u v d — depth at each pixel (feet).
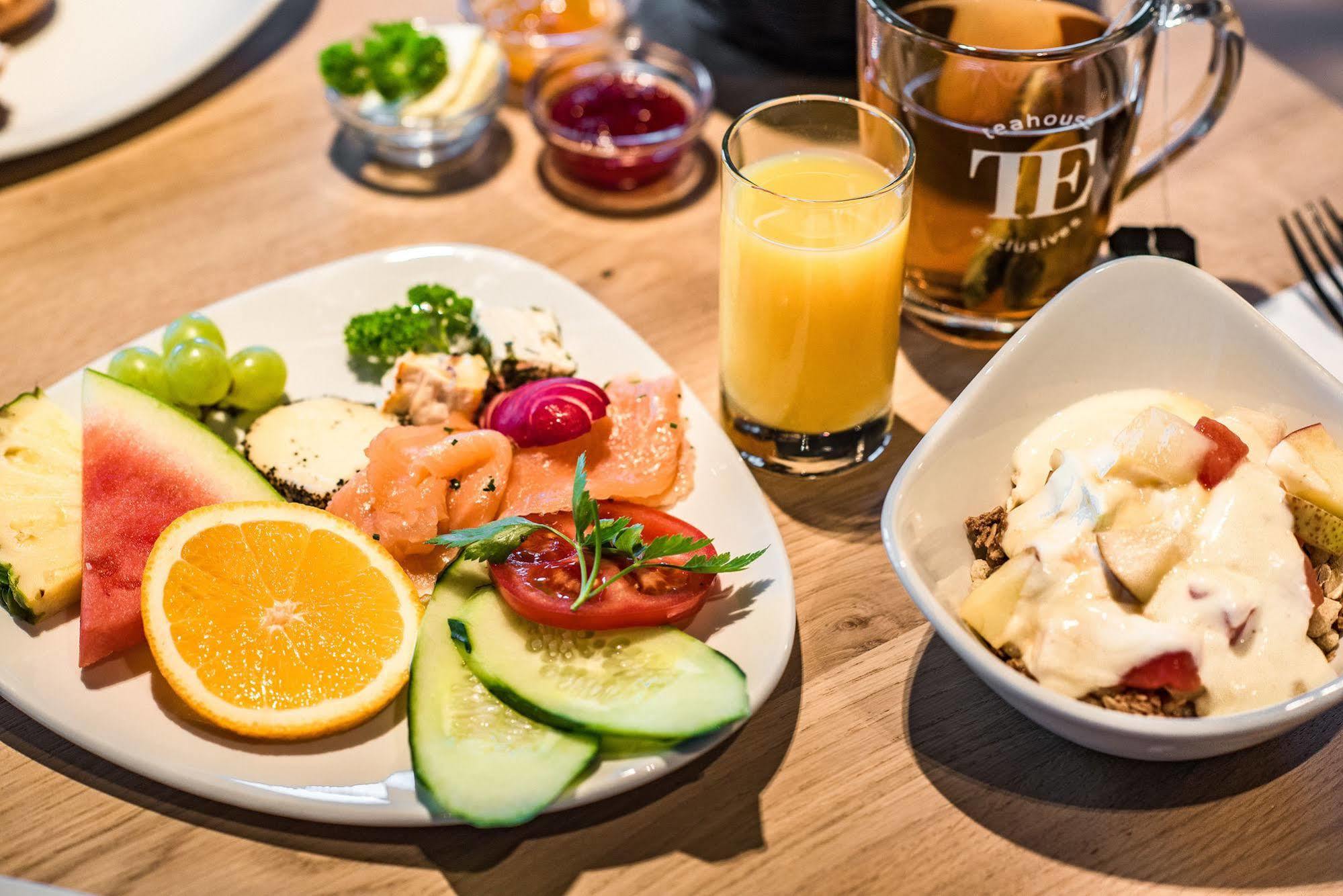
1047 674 1.23
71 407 1.57
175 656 1.30
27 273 1.85
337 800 1.24
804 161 1.52
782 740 1.33
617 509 1.45
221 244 1.89
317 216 1.94
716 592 1.40
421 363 1.58
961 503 1.39
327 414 1.60
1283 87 2.08
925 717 1.35
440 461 1.46
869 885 1.23
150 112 2.12
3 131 2.02
